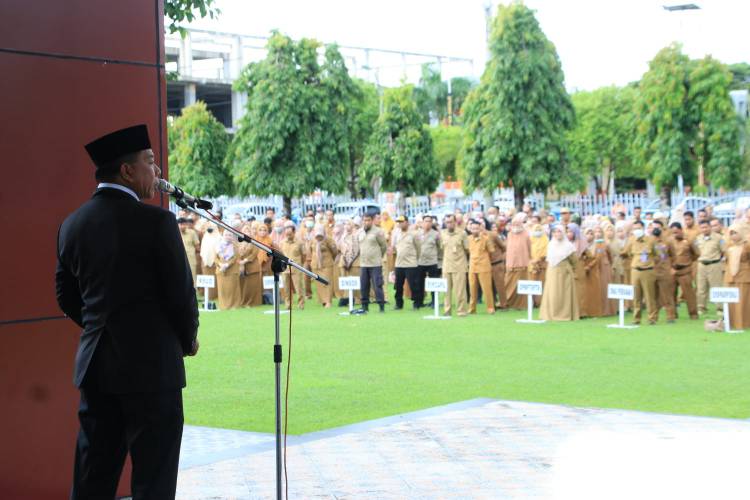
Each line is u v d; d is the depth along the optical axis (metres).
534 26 30.80
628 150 49.72
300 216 39.53
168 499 4.47
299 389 10.92
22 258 5.67
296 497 6.37
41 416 5.76
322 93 33.59
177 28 12.07
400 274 20.62
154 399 4.44
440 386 10.98
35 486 5.73
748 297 16.33
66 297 4.65
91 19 5.98
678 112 34.31
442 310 20.28
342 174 34.59
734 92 42.09
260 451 7.78
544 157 31.02
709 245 18.38
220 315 20.09
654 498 6.25
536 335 15.70
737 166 34.38
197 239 23.22
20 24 5.65
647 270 17.03
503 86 30.80
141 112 6.24
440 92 69.62
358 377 11.70
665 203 35.03
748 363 12.40
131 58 6.19
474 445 7.81
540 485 6.59
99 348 4.44
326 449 7.78
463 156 33.06
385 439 8.10
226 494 6.45
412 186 39.69
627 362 12.59
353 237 21.86
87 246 4.45
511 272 20.14
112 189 4.55
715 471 6.88
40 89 5.75
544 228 19.98
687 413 9.22
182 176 40.28
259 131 33.22
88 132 5.98
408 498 6.32
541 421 8.73
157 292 4.50
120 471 4.66
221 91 59.28
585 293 18.62
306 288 25.17
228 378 11.80
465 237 19.30
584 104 52.72
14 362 5.64
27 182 5.69
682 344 14.35
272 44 33.44
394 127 39.50
